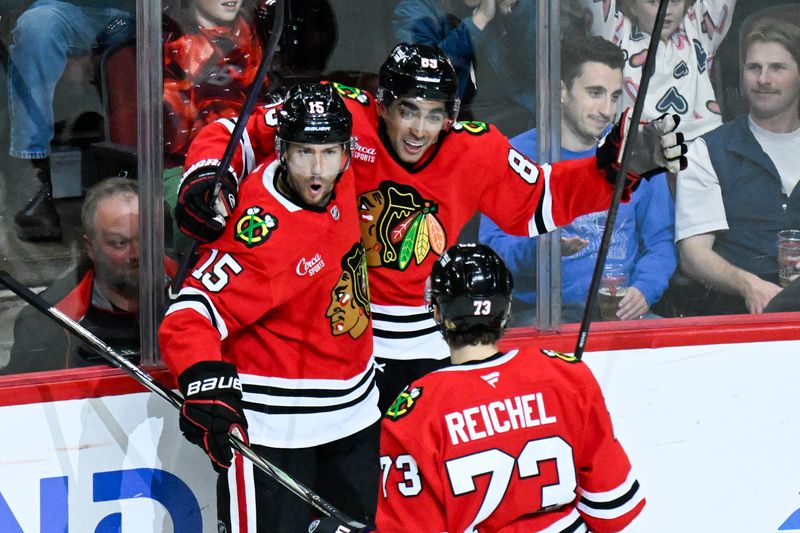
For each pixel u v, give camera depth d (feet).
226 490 37.22
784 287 46.11
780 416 45.91
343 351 37.29
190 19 39.68
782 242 45.75
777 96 44.55
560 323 44.57
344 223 36.32
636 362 44.39
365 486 38.60
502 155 39.47
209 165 35.37
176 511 40.93
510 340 43.42
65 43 38.37
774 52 44.29
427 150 38.42
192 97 40.34
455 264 30.12
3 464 38.65
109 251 40.14
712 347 44.83
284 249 34.86
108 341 40.75
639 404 44.73
